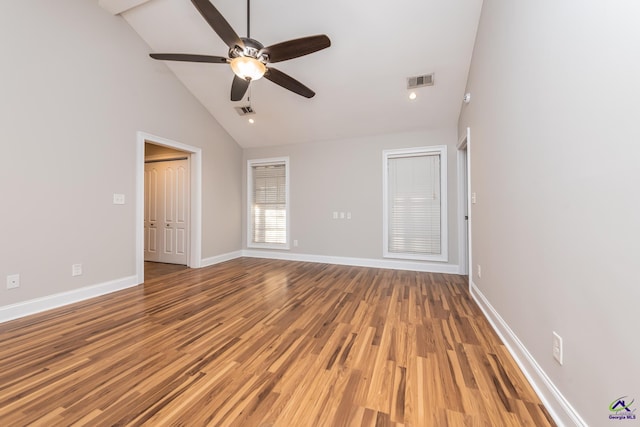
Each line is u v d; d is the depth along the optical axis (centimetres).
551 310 129
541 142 139
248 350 181
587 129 103
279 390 141
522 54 160
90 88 284
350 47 304
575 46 110
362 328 215
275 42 305
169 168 459
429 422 119
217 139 474
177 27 314
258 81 368
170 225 462
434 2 252
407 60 310
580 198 108
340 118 421
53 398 133
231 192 512
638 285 80
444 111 377
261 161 532
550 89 130
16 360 167
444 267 406
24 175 235
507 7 184
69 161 267
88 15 281
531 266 150
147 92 345
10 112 226
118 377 151
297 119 440
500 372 157
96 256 292
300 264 468
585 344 104
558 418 120
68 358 170
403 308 259
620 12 86
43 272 248
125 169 321
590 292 102
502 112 195
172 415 123
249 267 442
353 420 121
